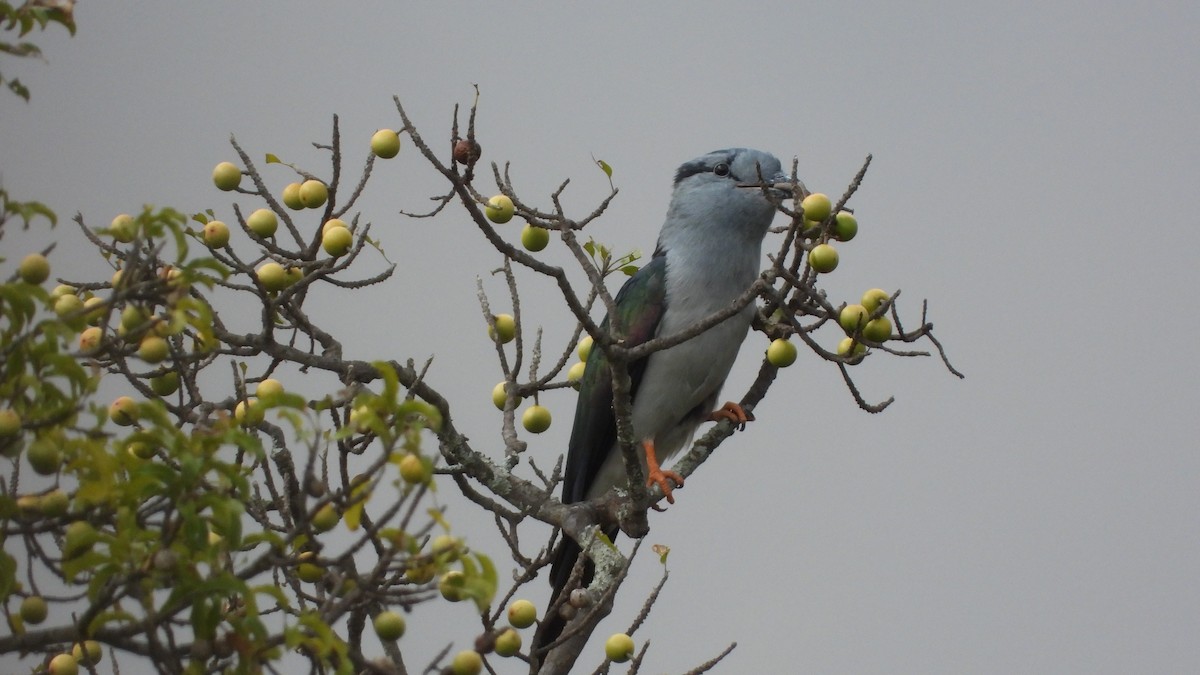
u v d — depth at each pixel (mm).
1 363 5984
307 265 9734
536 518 10367
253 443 5844
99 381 6039
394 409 5934
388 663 6551
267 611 8828
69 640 6223
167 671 6074
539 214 9453
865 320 9594
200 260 6285
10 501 6215
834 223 9750
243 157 9789
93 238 9094
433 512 5957
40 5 6430
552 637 11031
